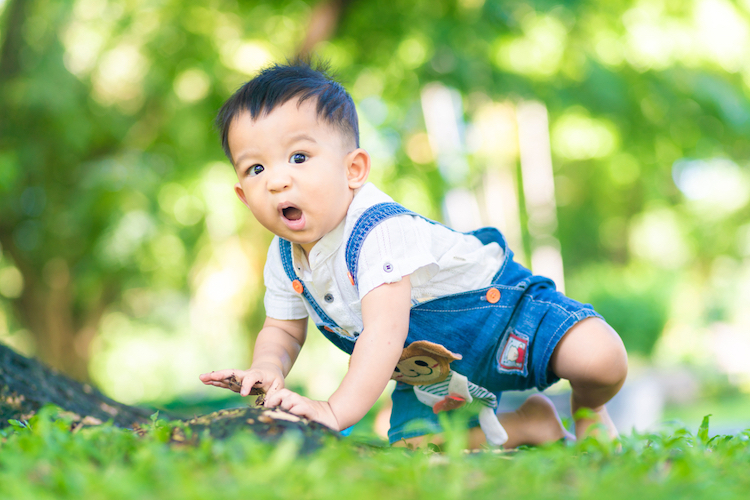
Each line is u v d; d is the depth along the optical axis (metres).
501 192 10.26
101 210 7.36
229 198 7.34
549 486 1.00
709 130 7.65
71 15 7.41
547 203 10.92
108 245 7.52
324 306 1.91
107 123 7.49
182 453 1.06
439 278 1.90
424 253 1.79
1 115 7.35
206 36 7.18
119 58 7.46
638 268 12.37
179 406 5.13
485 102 7.46
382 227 1.74
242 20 7.20
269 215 1.71
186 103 7.11
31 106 7.20
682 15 7.23
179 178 7.25
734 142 7.78
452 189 8.08
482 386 1.99
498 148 9.94
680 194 14.82
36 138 7.63
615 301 10.16
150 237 7.37
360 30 7.02
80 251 8.45
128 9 7.33
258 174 1.71
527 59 6.96
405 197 7.80
